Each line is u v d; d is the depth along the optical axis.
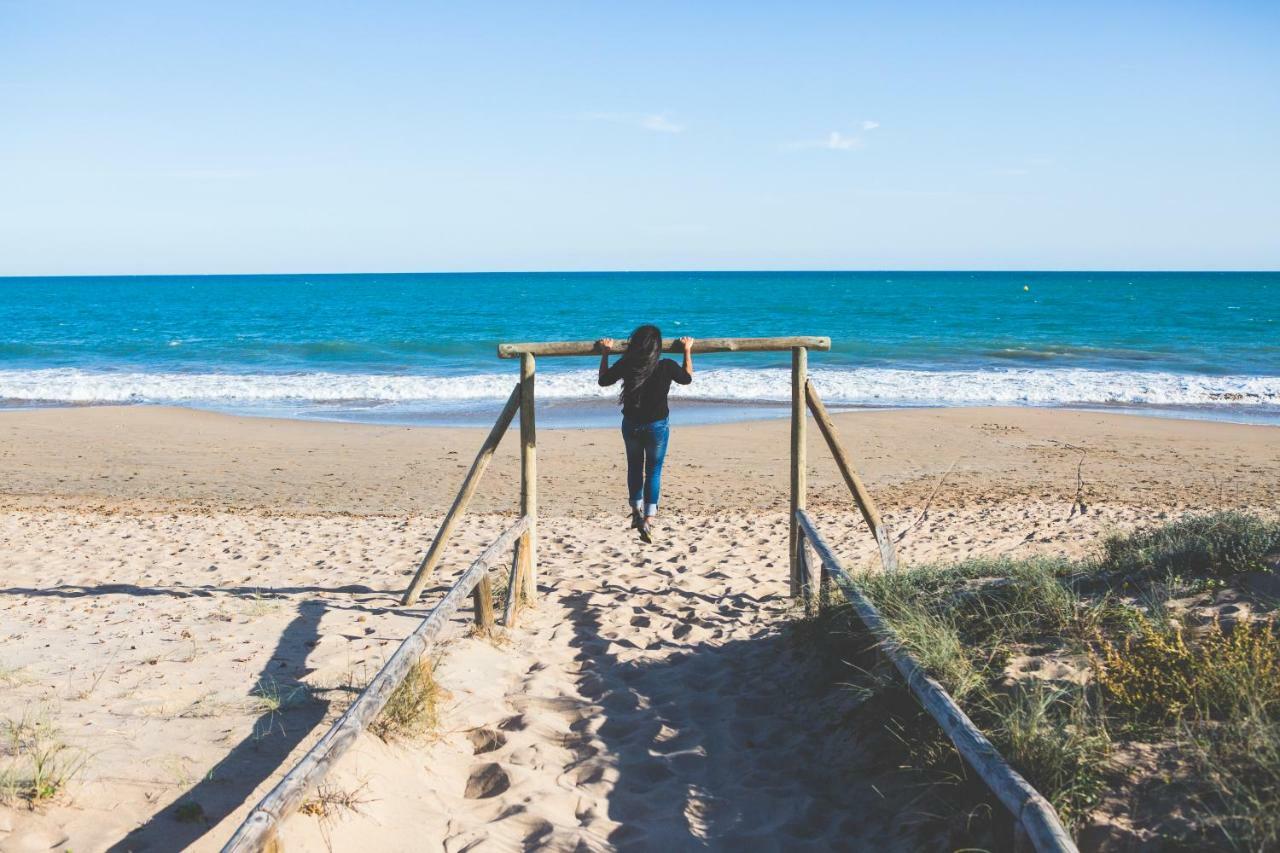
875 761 4.36
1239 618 4.45
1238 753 3.35
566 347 7.10
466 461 16.84
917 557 9.25
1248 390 25.83
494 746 4.81
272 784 3.95
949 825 3.63
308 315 64.50
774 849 3.83
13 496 13.94
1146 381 27.47
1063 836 2.74
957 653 4.50
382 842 3.63
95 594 7.86
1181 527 6.18
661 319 58.28
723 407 23.55
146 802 3.74
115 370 31.95
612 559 9.37
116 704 4.84
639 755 4.78
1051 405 24.19
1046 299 79.25
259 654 5.91
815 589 6.94
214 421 21.27
